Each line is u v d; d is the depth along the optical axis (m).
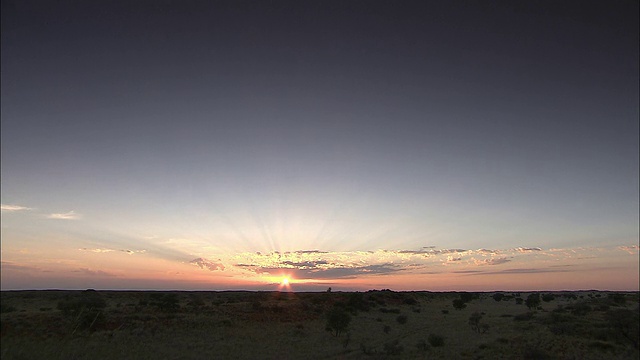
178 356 35.75
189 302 72.81
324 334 53.06
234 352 39.06
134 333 43.72
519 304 116.38
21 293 85.19
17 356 32.22
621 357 35.84
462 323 67.12
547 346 40.69
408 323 67.69
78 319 44.91
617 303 81.38
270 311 67.25
